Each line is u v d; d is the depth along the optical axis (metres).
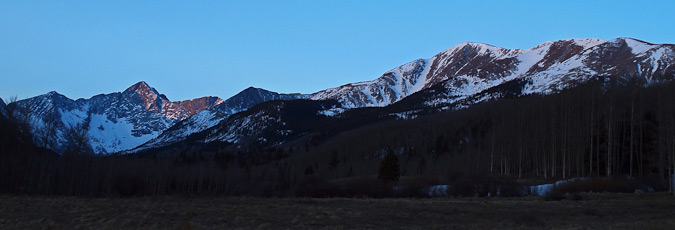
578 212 40.31
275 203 53.16
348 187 75.50
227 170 135.75
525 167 96.12
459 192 66.94
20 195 68.44
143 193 94.44
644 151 79.50
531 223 33.53
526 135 92.12
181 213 39.06
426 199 59.09
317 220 35.97
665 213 38.69
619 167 82.81
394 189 72.75
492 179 71.94
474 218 37.50
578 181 66.00
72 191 86.62
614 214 38.81
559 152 87.25
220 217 36.81
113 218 34.56
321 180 82.75
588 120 82.94
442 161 124.75
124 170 100.31
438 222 35.34
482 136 133.38
